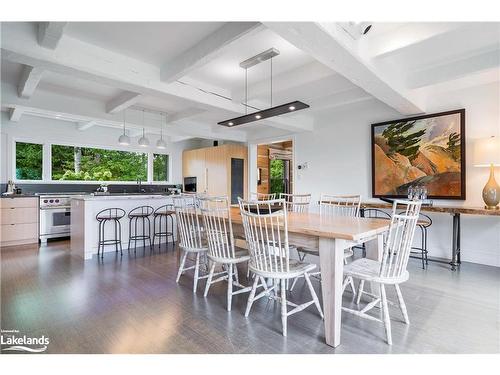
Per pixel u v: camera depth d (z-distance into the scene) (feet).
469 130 12.30
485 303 8.18
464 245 12.62
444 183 12.75
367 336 6.50
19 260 13.14
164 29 8.39
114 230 15.14
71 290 9.36
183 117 16.98
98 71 9.43
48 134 19.85
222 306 8.16
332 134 17.39
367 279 6.36
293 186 19.76
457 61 9.99
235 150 22.58
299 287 9.77
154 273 11.23
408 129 13.91
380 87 10.05
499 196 10.74
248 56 10.05
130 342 6.30
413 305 8.08
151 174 25.49
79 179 21.54
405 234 6.44
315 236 6.63
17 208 16.58
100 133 22.31
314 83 12.00
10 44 7.76
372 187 15.25
